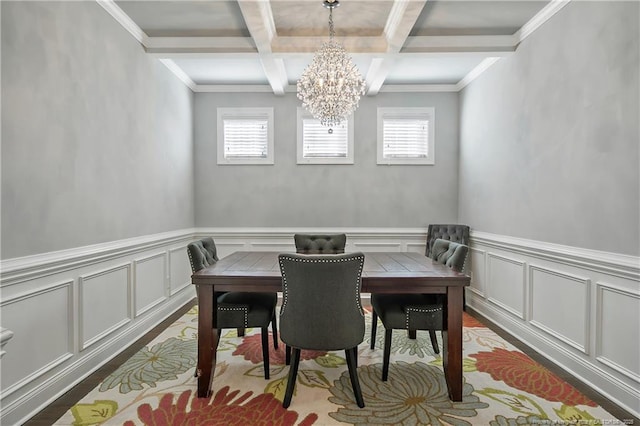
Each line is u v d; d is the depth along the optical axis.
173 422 1.89
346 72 2.67
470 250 4.11
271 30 2.99
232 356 2.74
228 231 4.57
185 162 4.29
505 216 3.38
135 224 3.10
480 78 3.93
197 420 1.91
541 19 2.80
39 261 1.98
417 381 2.34
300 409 2.02
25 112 1.92
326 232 4.59
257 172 4.59
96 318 2.52
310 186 4.59
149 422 1.89
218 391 2.21
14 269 1.81
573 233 2.46
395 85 4.50
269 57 3.32
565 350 2.52
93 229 2.50
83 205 2.39
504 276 3.37
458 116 4.55
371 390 2.23
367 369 2.51
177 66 3.90
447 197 4.59
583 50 2.36
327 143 4.60
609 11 2.14
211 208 4.60
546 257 2.72
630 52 2.00
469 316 3.74
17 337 1.87
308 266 1.92
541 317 2.80
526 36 3.03
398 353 2.79
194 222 4.59
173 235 3.83
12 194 1.84
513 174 3.24
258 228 4.60
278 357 2.71
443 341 2.21
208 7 2.77
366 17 2.91
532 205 2.94
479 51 3.20
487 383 2.32
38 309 2.00
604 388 2.17
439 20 2.93
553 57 2.67
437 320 2.29
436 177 4.58
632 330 2.00
